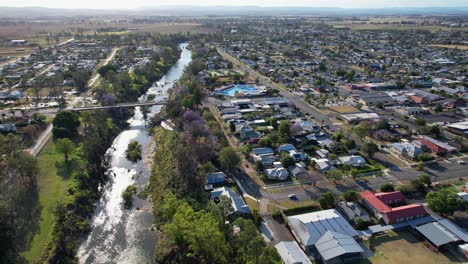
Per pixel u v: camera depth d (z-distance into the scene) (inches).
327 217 3784.5
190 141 5467.5
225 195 3907.5
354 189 4562.0
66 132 6146.7
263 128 6461.6
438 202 3900.1
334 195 4397.1
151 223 4180.6
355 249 3289.9
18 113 7126.0
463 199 4055.1
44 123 6786.4
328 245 3346.5
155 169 5364.2
